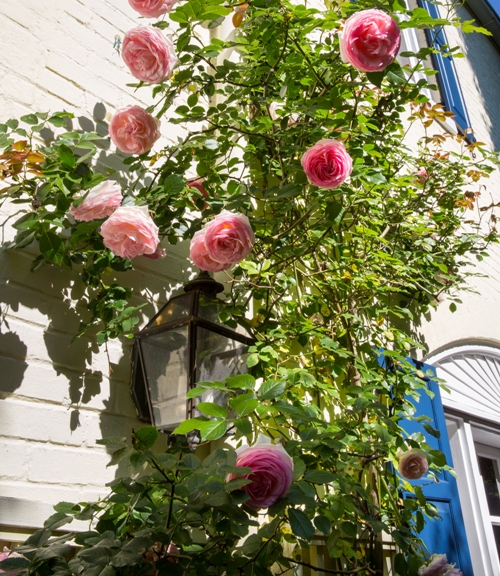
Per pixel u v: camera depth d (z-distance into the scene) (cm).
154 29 186
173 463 130
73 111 218
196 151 222
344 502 167
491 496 432
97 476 180
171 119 219
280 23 224
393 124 296
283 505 125
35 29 213
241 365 191
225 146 225
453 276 358
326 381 235
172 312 186
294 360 255
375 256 276
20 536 155
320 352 238
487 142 664
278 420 188
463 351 434
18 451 164
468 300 464
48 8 221
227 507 128
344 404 227
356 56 185
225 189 244
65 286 192
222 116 224
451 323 423
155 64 185
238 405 133
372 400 195
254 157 256
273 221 213
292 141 228
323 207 229
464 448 395
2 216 184
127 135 192
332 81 236
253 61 253
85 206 170
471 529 372
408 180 315
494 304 506
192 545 147
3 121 194
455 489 312
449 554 288
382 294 272
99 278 189
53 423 174
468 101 662
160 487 137
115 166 226
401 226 317
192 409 165
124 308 191
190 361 171
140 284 215
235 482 121
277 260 231
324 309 261
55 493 168
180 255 234
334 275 259
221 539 141
